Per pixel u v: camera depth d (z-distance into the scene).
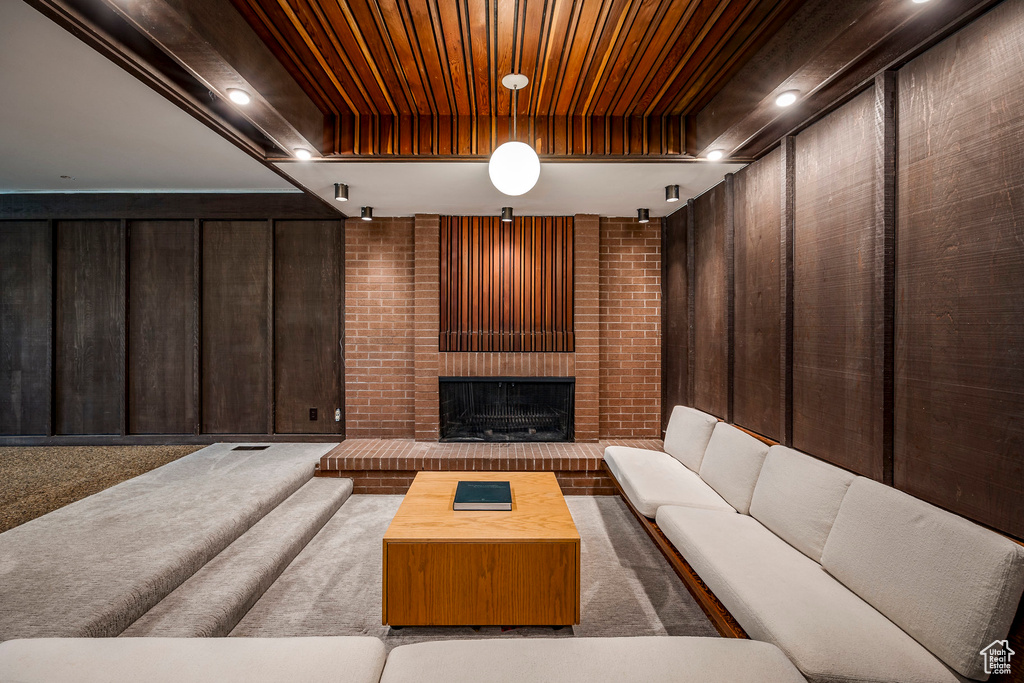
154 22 1.71
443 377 4.59
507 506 2.48
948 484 1.67
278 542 2.78
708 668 1.38
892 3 1.54
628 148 3.00
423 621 2.14
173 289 4.71
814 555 1.99
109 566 2.20
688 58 2.38
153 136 3.29
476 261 4.63
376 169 3.24
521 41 2.25
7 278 4.64
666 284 4.68
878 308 1.95
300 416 4.79
